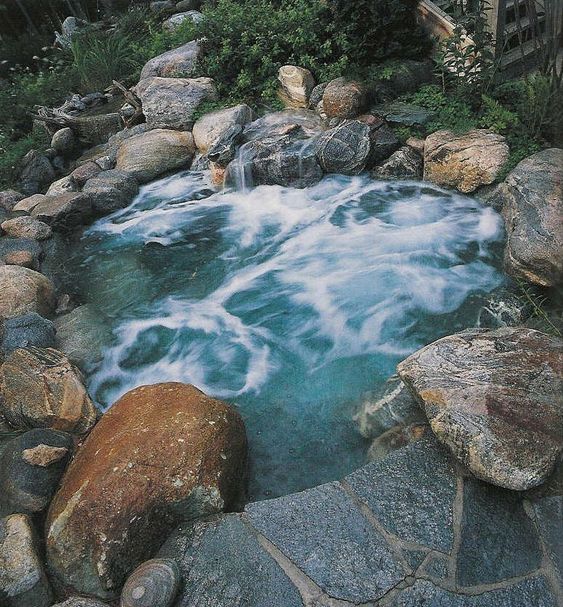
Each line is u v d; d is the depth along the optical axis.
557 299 2.26
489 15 6.39
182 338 4.86
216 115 7.45
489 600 2.62
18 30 14.60
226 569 2.88
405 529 2.93
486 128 6.05
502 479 2.91
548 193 4.49
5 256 6.01
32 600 2.90
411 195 6.11
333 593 2.73
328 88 6.94
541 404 3.10
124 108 8.89
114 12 14.26
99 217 6.98
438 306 4.74
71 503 3.12
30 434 3.67
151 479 3.11
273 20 7.99
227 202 6.72
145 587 2.74
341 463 3.66
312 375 4.32
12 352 4.39
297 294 5.16
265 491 3.56
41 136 9.15
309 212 6.24
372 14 7.07
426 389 3.33
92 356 4.74
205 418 3.41
